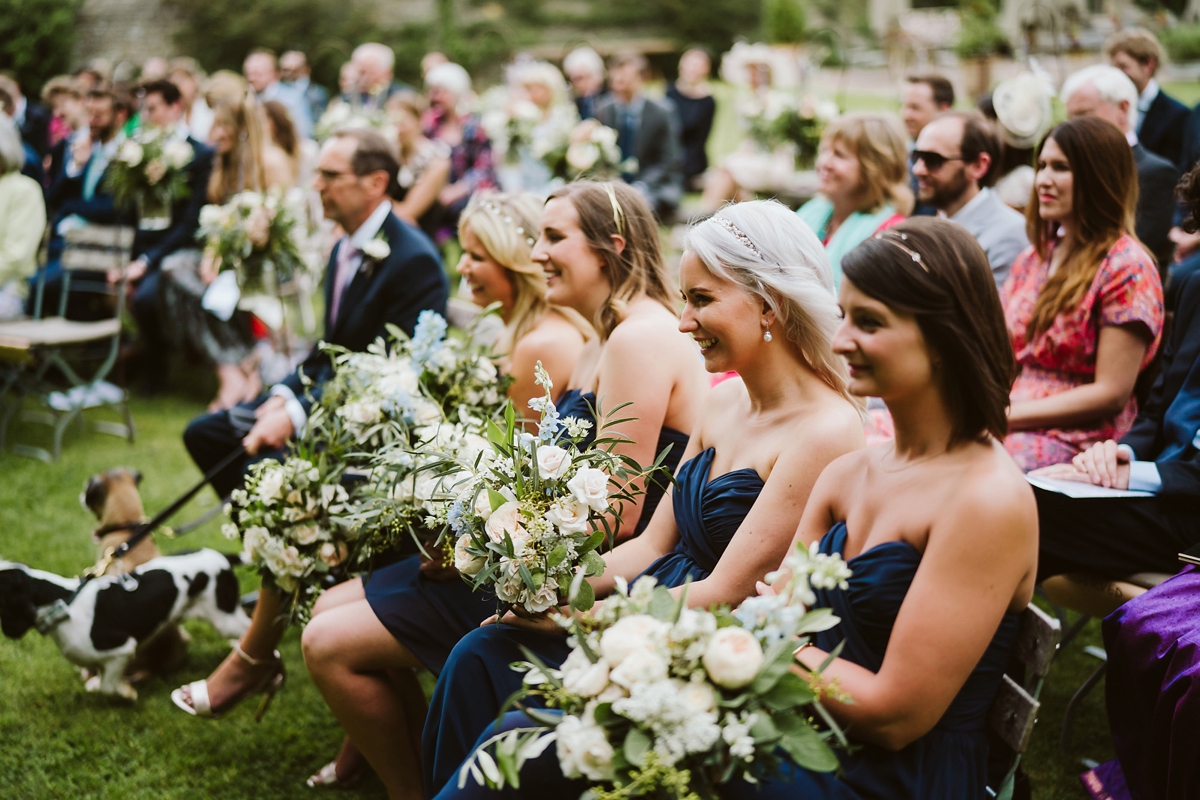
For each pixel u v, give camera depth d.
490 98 9.59
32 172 8.20
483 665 2.23
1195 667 2.11
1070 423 3.23
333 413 3.10
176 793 3.00
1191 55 13.88
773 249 2.15
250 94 6.86
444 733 2.22
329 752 3.22
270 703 3.47
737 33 29.27
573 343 3.16
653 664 1.53
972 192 4.09
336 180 3.95
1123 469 2.88
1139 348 3.18
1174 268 3.63
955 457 1.80
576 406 2.78
